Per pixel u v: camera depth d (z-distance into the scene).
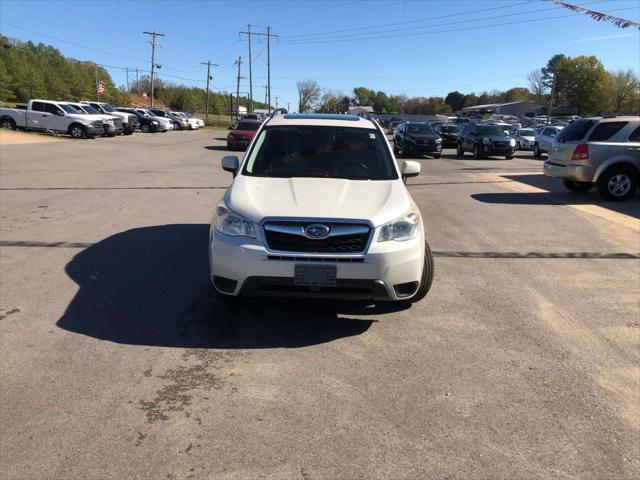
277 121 5.91
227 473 2.65
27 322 4.40
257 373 3.66
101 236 7.38
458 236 7.87
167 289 5.28
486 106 106.44
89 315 4.58
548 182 14.48
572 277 5.97
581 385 3.60
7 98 75.62
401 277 4.14
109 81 106.44
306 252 4.02
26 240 7.05
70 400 3.26
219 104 151.00
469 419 3.17
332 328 4.44
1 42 78.75
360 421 3.12
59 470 2.64
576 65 102.00
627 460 2.83
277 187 4.64
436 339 4.27
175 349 4.00
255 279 4.05
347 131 5.72
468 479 2.65
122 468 2.66
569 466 2.77
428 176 16.11
